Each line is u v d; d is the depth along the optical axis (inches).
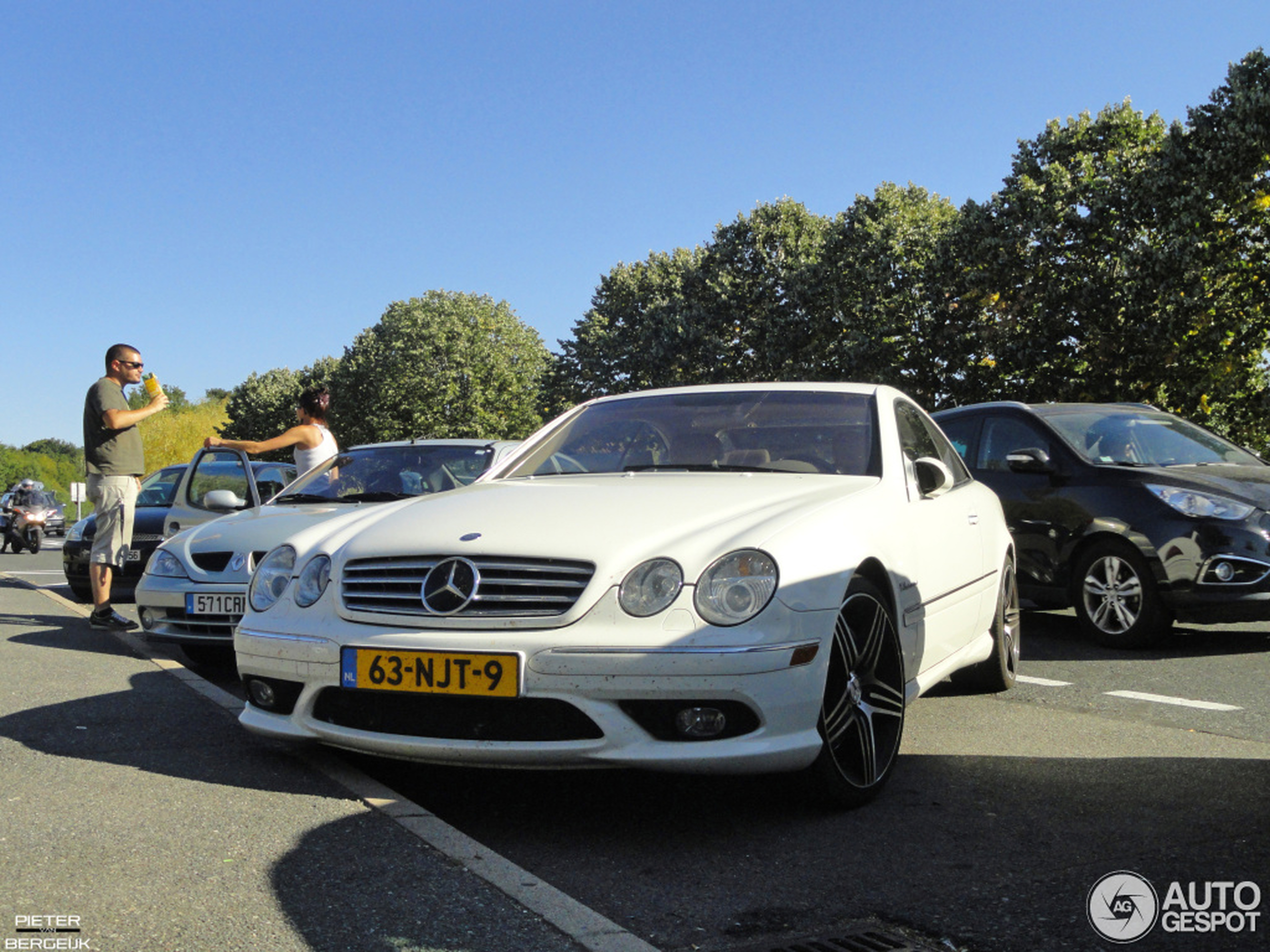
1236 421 1059.9
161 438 3745.1
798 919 106.6
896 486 172.9
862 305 1487.5
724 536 138.7
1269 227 993.5
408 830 130.3
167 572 255.9
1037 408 335.0
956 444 347.3
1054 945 99.8
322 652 145.0
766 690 130.6
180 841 126.1
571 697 130.7
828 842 130.5
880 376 1359.5
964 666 203.6
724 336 1808.6
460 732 136.6
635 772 162.6
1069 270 1128.8
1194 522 274.4
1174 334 1002.1
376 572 147.0
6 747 171.8
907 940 101.4
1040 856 124.6
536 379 2913.4
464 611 137.6
